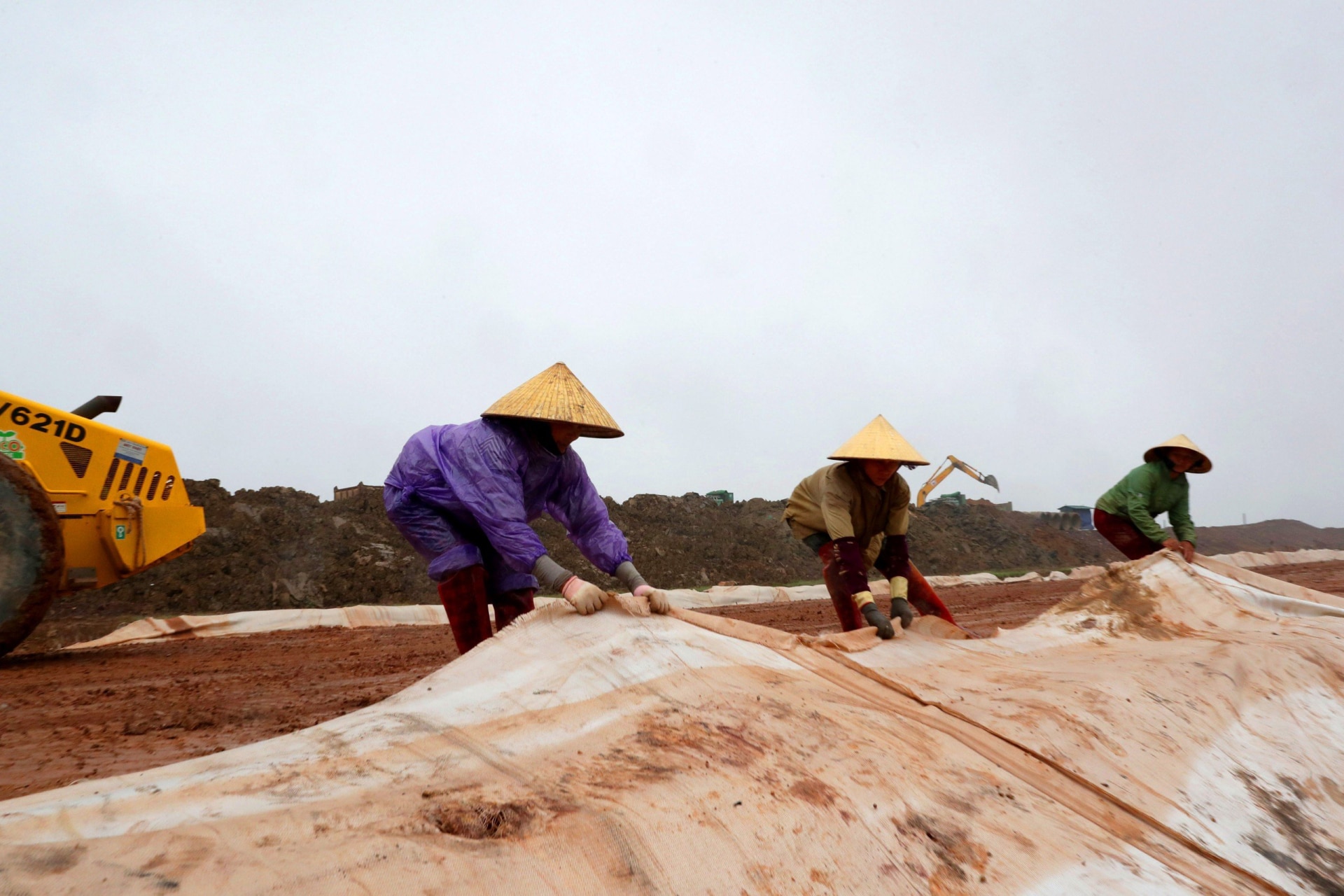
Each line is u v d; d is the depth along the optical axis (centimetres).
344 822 201
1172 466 899
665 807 217
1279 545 5075
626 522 2461
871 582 2042
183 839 184
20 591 747
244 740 438
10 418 816
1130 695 407
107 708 533
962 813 255
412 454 498
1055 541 3525
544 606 375
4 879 156
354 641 1041
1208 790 348
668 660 331
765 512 2806
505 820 207
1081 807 294
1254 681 484
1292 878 311
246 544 1677
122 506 864
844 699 338
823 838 220
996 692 389
